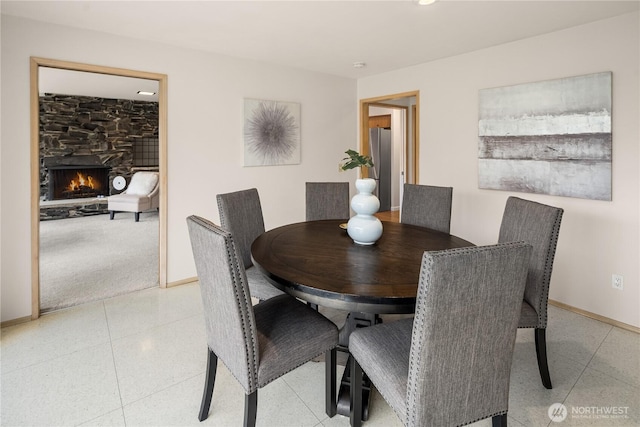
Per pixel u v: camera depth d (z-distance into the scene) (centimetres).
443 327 115
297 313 181
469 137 361
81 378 208
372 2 244
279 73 409
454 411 125
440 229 290
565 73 291
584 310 293
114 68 306
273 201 420
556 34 295
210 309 160
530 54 311
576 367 220
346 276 166
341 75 459
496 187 339
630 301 268
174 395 194
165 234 345
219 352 162
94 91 673
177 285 356
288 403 191
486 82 344
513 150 325
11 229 271
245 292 143
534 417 179
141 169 803
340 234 248
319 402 192
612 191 271
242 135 386
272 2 244
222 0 241
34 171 278
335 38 315
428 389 120
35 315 282
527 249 119
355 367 164
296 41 323
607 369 218
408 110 617
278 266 179
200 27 289
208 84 359
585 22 276
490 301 118
